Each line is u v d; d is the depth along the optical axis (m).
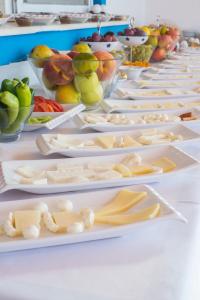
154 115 1.06
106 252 0.50
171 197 0.65
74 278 0.45
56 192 0.65
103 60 1.15
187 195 0.66
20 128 0.89
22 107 0.85
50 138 0.85
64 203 0.57
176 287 0.43
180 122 1.01
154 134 0.90
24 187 0.62
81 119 0.99
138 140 0.86
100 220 0.55
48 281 0.44
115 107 1.13
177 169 0.73
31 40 1.61
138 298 0.41
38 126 0.96
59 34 1.88
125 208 0.58
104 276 0.45
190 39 2.92
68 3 2.33
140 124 0.96
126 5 3.25
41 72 1.19
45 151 0.78
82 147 0.81
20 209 0.57
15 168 0.70
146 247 0.51
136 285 0.43
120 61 1.24
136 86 1.48
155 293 0.42
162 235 0.53
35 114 1.02
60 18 1.68
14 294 0.42
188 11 3.70
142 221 0.53
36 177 0.67
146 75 1.67
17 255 0.49
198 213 0.60
